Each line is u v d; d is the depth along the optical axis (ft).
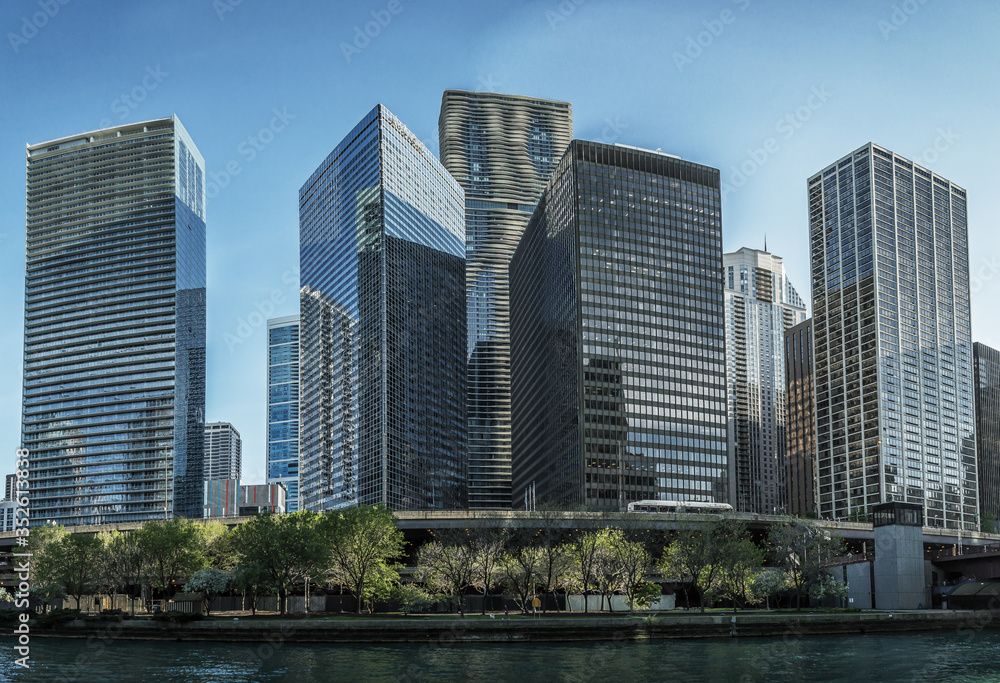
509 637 389.19
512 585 503.20
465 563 476.54
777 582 526.57
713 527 520.01
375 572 491.31
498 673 300.20
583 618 414.82
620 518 540.52
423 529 627.87
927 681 286.46
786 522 628.28
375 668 312.91
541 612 492.95
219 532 561.02
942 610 509.76
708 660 331.16
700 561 490.90
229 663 330.54
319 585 505.66
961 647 378.53
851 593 587.27
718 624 416.46
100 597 558.97
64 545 508.12
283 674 301.63
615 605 557.74
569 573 513.04
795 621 431.84
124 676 302.66
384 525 479.82
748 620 421.18
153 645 396.57
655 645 381.19
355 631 392.06
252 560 459.32
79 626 443.32
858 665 320.29
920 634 447.83
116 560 498.69
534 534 521.24
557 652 356.18
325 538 470.80
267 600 568.41
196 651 370.94
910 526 561.84
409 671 305.12
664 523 557.74
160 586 517.96
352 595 566.36
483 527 503.61
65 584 496.64
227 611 557.74
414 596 471.62
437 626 389.19
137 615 451.12
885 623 454.81
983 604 566.77
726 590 541.75
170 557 500.33
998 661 332.60
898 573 552.41
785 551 549.54
